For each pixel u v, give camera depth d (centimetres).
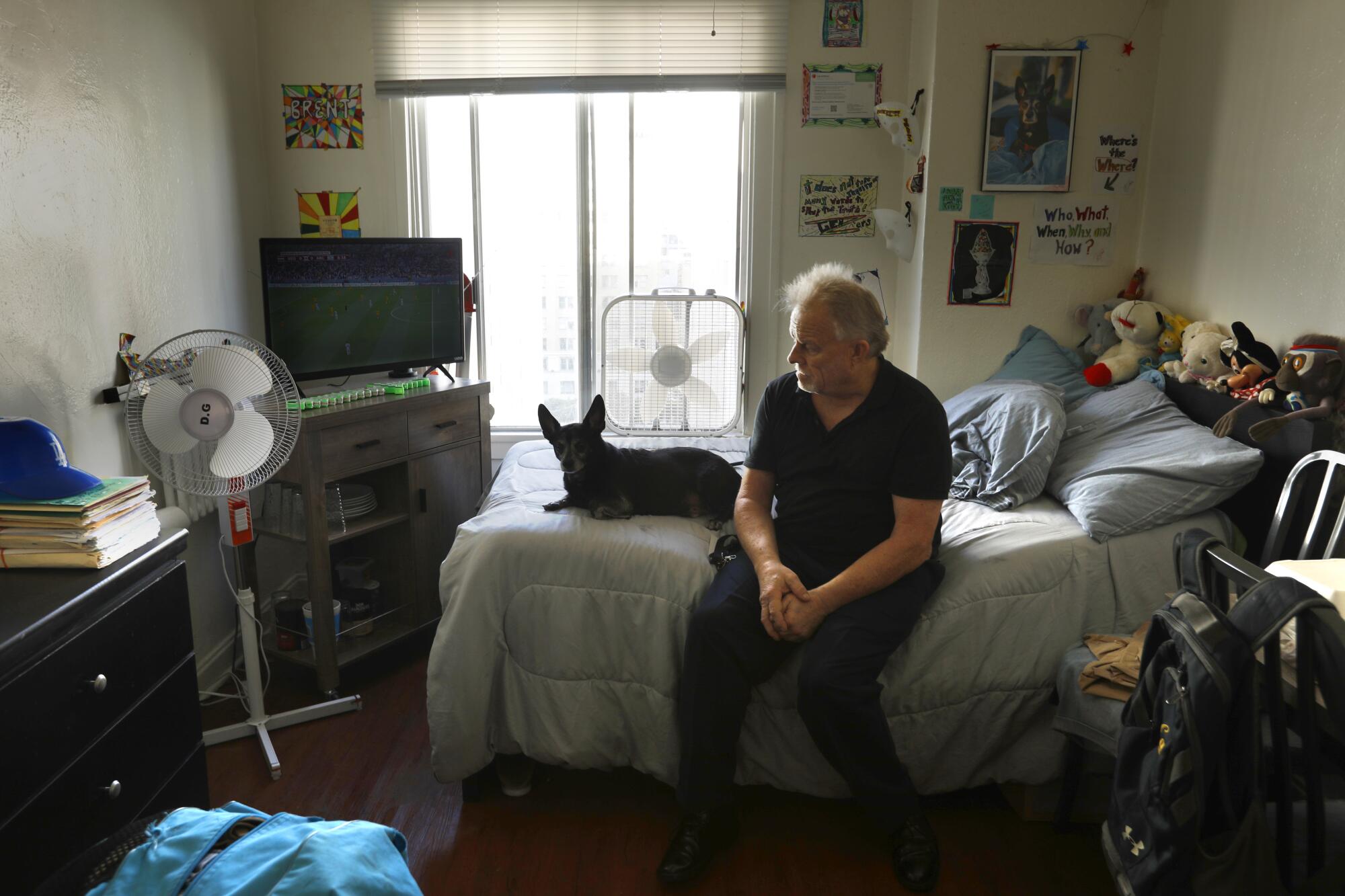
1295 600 108
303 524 253
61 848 130
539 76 324
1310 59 219
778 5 317
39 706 125
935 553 205
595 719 204
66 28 205
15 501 146
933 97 292
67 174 205
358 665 283
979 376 309
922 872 178
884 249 333
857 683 177
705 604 188
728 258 340
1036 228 299
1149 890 122
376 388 279
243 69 310
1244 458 209
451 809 209
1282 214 229
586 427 214
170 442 204
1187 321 269
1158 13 287
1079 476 226
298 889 71
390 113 328
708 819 184
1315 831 112
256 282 319
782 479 208
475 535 207
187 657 169
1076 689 178
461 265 309
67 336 204
